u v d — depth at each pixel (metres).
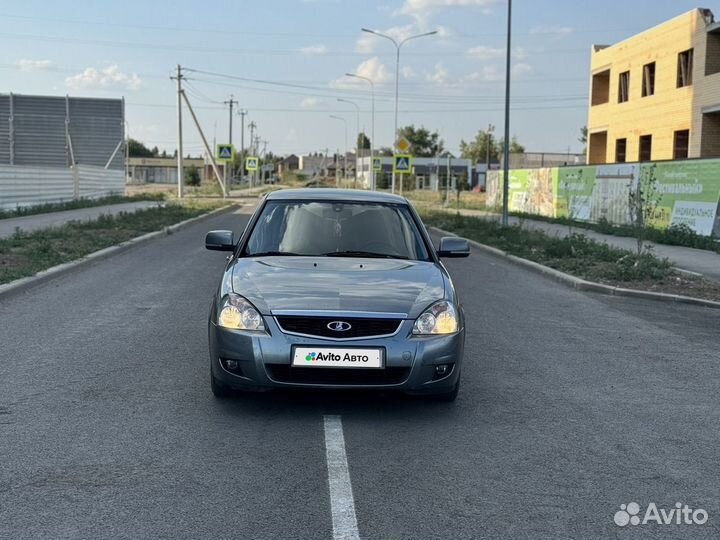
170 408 5.48
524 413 5.61
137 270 13.22
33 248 14.17
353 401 5.74
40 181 29.69
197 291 10.95
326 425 5.17
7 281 10.73
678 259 16.17
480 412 5.60
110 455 4.54
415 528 3.67
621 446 4.94
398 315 5.17
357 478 4.27
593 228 24.75
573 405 5.87
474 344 8.06
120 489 4.04
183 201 38.97
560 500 4.05
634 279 13.03
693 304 11.38
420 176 98.81
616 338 8.66
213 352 5.34
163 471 4.30
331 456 4.59
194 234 21.03
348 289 5.45
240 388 5.21
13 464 4.37
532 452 4.77
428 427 5.20
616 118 37.47
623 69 36.66
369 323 5.14
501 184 39.12
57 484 4.09
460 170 99.94
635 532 3.70
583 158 72.25
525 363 7.25
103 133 43.62
